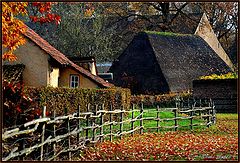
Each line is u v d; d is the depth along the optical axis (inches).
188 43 2309.3
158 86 1994.3
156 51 2076.8
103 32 2556.6
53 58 1353.3
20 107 580.4
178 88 1991.9
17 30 677.9
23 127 480.4
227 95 1736.0
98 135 789.2
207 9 3016.7
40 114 568.1
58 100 1070.4
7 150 469.7
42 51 1352.1
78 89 1117.1
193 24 2780.5
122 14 2699.3
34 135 520.7
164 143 805.9
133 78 2054.6
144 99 1763.0
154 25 2652.6
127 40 2755.9
